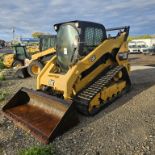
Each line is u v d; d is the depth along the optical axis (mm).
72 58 6691
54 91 6531
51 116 5645
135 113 6090
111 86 6793
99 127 5410
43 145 4734
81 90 6375
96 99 6145
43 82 6879
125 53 7867
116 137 4918
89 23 6785
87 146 4637
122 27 7961
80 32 6512
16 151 4551
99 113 6227
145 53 29734
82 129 5336
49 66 7070
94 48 6910
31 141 4926
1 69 17922
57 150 4535
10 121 5953
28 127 5363
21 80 11992
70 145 4699
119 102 6961
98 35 7102
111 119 5812
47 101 5859
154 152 4305
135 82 9344
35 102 6359
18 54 18672
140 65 16266
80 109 5973
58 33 7133
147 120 5617
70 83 6035
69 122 5246
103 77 6816
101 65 7078
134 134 4984
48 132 5023
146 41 39750
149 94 7535
